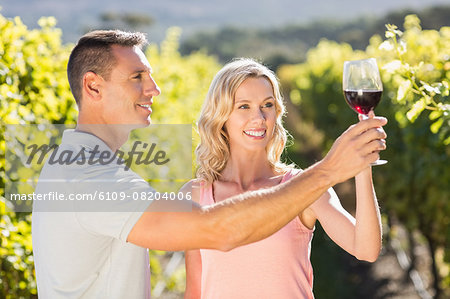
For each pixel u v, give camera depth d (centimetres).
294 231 382
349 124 1639
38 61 620
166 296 1018
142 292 304
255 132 402
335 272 1223
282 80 4175
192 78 1462
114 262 296
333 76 1966
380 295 1166
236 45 11150
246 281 381
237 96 400
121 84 301
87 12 13012
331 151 255
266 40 11331
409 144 912
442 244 1010
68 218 279
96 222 271
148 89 311
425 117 865
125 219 264
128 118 307
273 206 253
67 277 284
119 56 300
